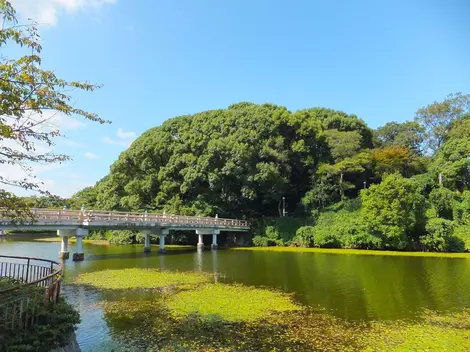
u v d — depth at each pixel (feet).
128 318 30.04
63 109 19.31
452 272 57.31
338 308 34.45
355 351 23.44
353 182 133.28
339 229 104.06
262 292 41.24
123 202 113.19
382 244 96.63
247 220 126.52
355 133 128.47
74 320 22.20
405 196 93.25
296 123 123.54
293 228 118.01
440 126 151.84
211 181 110.63
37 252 79.56
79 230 68.90
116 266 61.98
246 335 26.32
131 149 124.67
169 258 76.23
